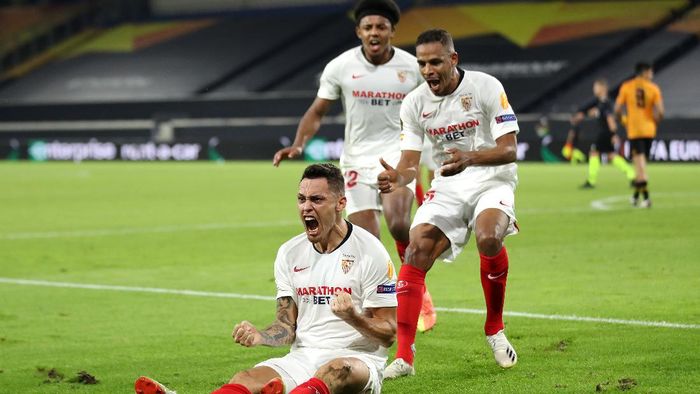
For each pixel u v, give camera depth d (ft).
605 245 115.55
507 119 60.80
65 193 217.56
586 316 73.67
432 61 60.13
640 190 164.45
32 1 488.02
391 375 55.36
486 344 65.87
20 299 86.53
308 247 46.85
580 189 206.80
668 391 52.31
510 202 61.31
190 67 436.76
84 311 80.48
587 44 383.04
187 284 93.86
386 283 45.80
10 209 179.73
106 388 56.08
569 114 331.36
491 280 59.26
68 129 407.64
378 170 75.82
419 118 63.26
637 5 390.01
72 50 471.62
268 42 434.30
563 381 55.31
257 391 42.57
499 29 403.13
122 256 114.83
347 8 434.71
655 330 68.18
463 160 58.13
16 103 438.40
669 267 97.30
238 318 76.79
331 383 42.04
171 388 55.98
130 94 437.17
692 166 289.74
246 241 128.16
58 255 116.37
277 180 255.91
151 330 72.54
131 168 324.80
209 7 462.19
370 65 75.56
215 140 368.48
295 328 47.03
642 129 162.91
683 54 370.32
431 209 61.98
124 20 477.36
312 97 384.06
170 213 168.86
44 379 58.34
